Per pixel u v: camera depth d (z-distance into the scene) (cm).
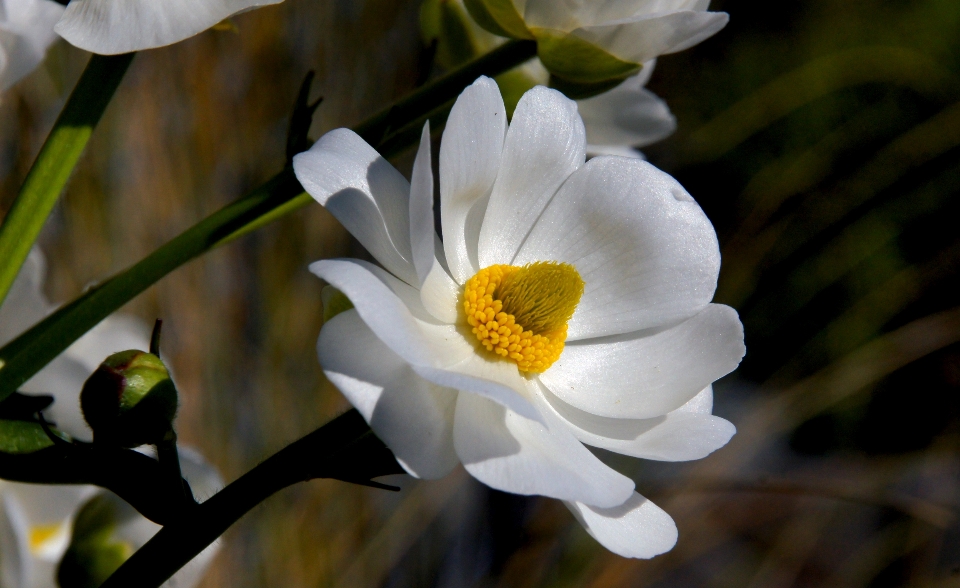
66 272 90
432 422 43
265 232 103
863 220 131
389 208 44
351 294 42
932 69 133
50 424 43
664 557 101
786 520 116
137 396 43
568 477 42
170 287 96
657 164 143
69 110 44
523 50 46
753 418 102
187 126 96
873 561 109
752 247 123
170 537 42
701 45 154
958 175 131
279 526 95
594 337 45
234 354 100
